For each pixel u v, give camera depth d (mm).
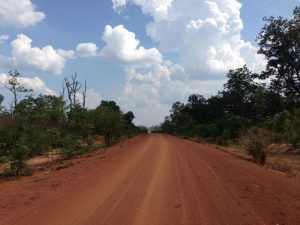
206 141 59750
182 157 25078
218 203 10609
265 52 65062
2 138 26656
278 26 62969
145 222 8719
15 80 50531
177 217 9141
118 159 24344
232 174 16531
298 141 32812
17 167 20219
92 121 41312
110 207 10242
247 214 9320
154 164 20609
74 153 32625
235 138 54656
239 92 89375
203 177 15633
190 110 116375
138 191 12547
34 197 12016
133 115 115312
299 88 65000
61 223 8719
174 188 13062
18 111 47094
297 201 10805
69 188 13539
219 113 102250
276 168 20734
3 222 8922
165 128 146500
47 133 33938
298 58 63562
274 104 64062
